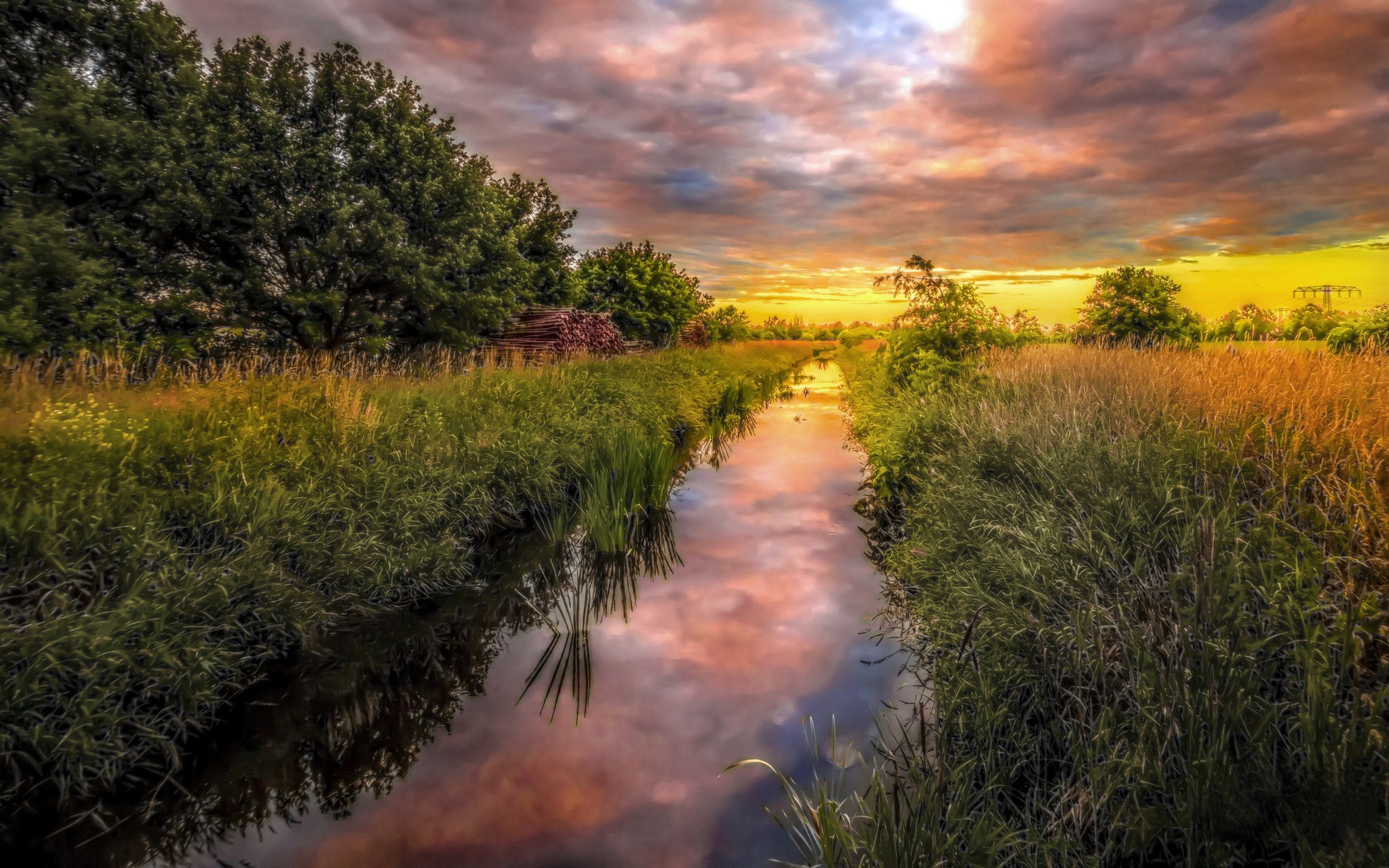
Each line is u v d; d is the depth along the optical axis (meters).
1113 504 4.04
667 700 3.86
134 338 10.68
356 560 4.74
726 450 12.33
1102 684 2.88
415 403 8.20
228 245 12.48
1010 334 11.02
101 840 2.73
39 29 10.32
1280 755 2.38
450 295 14.95
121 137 10.11
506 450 7.26
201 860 2.64
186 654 3.40
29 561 3.56
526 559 6.26
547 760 3.32
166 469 4.75
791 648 4.50
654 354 24.34
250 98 12.16
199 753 3.35
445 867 2.60
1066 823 2.42
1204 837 2.15
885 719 3.58
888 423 9.55
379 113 13.86
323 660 4.25
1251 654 2.59
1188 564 3.16
